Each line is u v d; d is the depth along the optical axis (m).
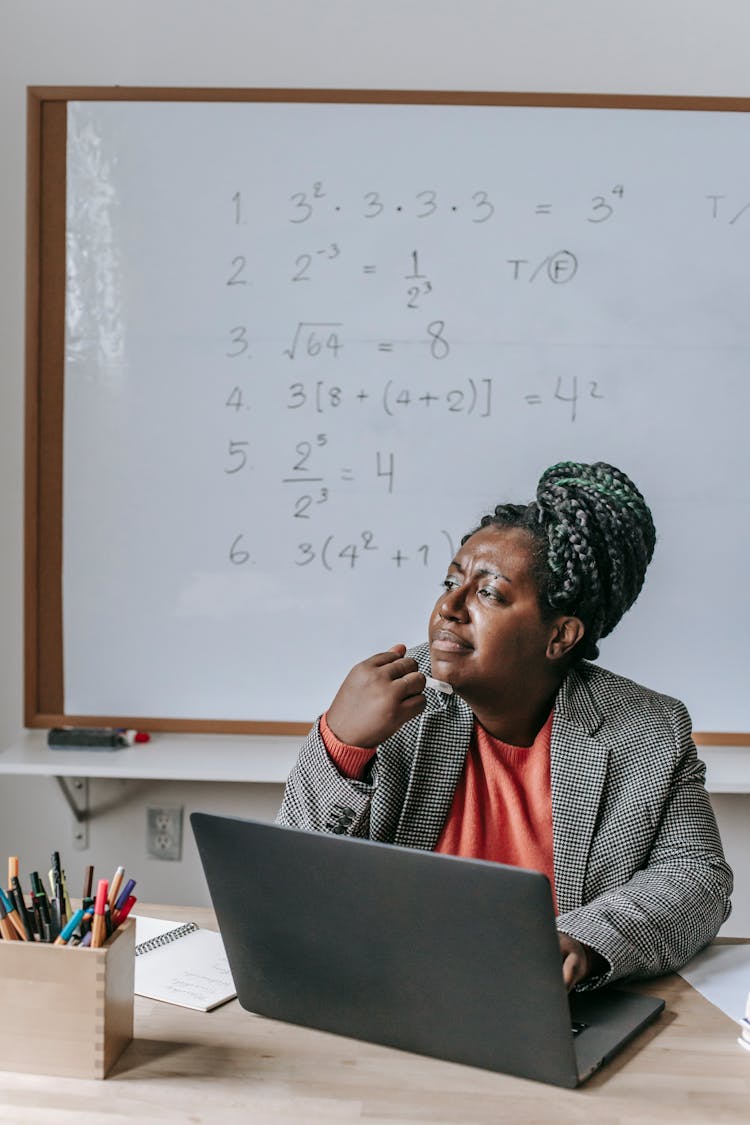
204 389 2.30
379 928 1.02
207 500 2.31
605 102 2.24
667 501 2.29
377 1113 0.94
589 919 1.23
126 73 2.30
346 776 1.31
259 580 2.31
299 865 1.03
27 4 2.30
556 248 2.27
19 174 2.32
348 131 2.26
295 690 2.32
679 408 2.27
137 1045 1.06
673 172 2.26
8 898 1.04
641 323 2.27
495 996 0.99
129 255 2.29
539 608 1.54
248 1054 1.04
